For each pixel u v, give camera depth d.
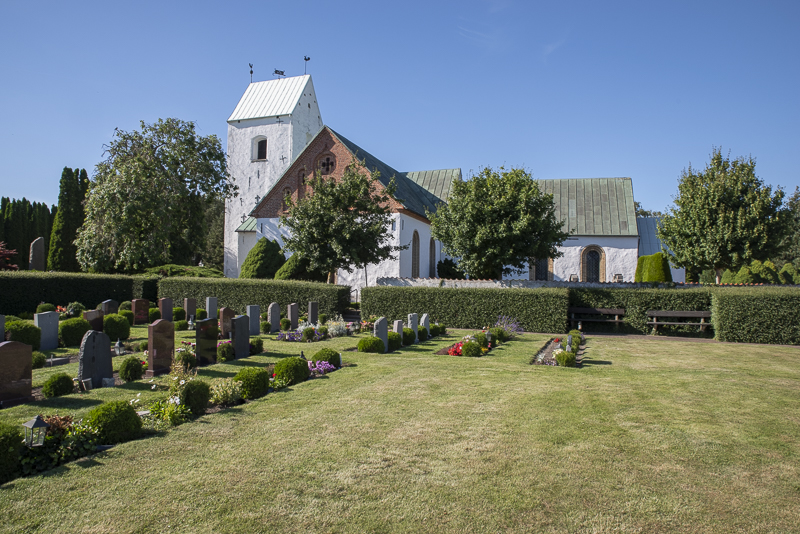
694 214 25.16
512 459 5.37
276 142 40.84
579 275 37.53
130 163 28.77
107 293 23.59
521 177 24.77
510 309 19.73
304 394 8.17
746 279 36.03
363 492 4.58
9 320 14.88
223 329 13.42
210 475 4.91
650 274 27.80
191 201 31.58
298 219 24.59
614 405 7.51
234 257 41.50
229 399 7.63
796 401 7.82
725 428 6.45
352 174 25.03
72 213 35.84
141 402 7.50
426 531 3.95
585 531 3.98
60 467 5.08
